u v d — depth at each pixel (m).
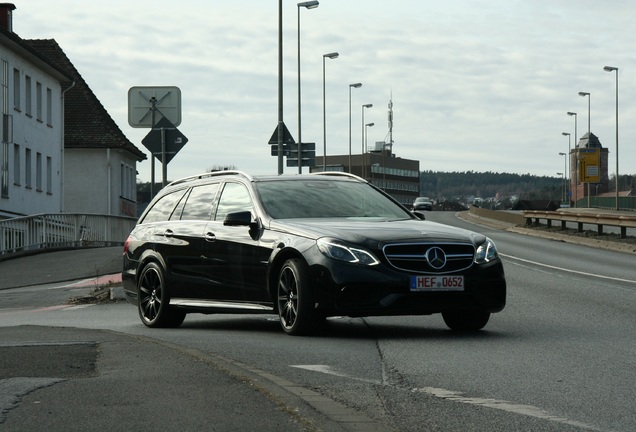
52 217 38.88
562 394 8.36
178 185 15.91
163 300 14.93
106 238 45.28
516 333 13.00
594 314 15.66
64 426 6.55
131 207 82.44
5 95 53.25
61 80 64.56
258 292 13.34
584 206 140.75
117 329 14.93
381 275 12.15
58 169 64.69
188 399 7.52
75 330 13.40
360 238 12.36
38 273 29.03
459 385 8.80
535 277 25.12
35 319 18.00
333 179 14.70
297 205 13.77
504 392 8.45
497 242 46.59
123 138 78.44
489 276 12.59
